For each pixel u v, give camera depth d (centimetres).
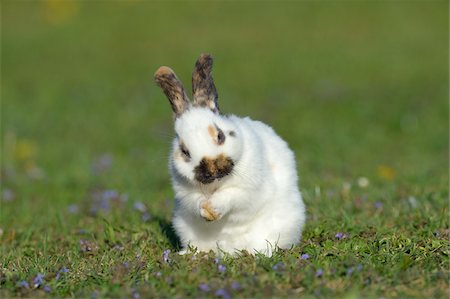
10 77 5341
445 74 4884
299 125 3781
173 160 1698
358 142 3541
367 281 1490
